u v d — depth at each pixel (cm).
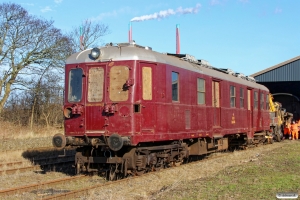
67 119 1179
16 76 3008
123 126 1097
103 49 1169
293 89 3897
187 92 1362
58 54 3091
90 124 1136
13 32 2908
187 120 1354
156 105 1162
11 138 2541
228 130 1750
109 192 940
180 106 1303
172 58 1317
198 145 1470
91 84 1152
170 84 1244
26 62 2991
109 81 1125
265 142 2594
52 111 3756
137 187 1008
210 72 1588
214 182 977
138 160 1128
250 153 1872
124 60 1122
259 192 846
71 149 2019
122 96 1109
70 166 1450
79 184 1085
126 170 1110
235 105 1872
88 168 1184
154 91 1157
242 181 972
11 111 3669
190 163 1439
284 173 1083
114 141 1050
